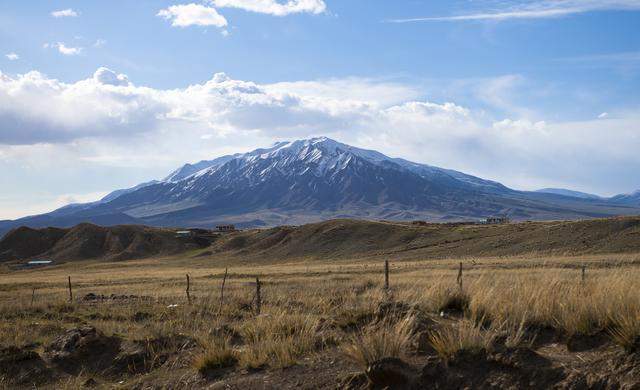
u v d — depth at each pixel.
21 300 27.00
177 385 8.76
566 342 7.48
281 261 114.75
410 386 6.94
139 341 11.39
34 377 10.62
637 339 6.48
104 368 10.68
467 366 6.93
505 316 8.68
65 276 87.88
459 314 9.71
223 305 17.06
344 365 8.00
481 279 11.06
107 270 112.69
